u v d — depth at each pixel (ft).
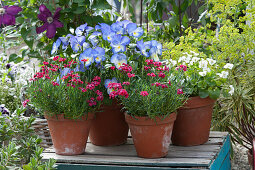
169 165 5.44
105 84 6.02
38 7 7.38
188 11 12.91
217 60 7.88
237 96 7.82
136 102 5.49
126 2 9.23
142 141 5.67
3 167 5.30
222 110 8.11
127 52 6.25
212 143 6.49
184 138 6.33
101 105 6.33
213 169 5.62
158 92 5.45
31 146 6.39
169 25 9.34
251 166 8.30
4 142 7.61
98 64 6.15
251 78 8.18
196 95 6.29
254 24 7.80
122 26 6.29
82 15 7.58
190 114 6.21
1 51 12.19
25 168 5.08
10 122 7.20
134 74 5.82
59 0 7.41
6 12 7.51
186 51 7.40
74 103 5.70
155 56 6.26
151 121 5.50
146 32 9.27
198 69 6.40
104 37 6.09
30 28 7.53
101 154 6.14
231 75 8.00
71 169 5.85
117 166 5.63
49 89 5.73
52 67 6.40
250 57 8.00
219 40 7.99
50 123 5.97
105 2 7.52
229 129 8.76
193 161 5.44
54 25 7.13
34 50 8.38
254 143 5.94
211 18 8.29
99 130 6.53
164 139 5.68
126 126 6.67
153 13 9.05
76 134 5.95
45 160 5.90
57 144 6.04
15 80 10.20
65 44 6.48
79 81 5.64
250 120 8.39
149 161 5.56
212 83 6.12
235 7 8.16
